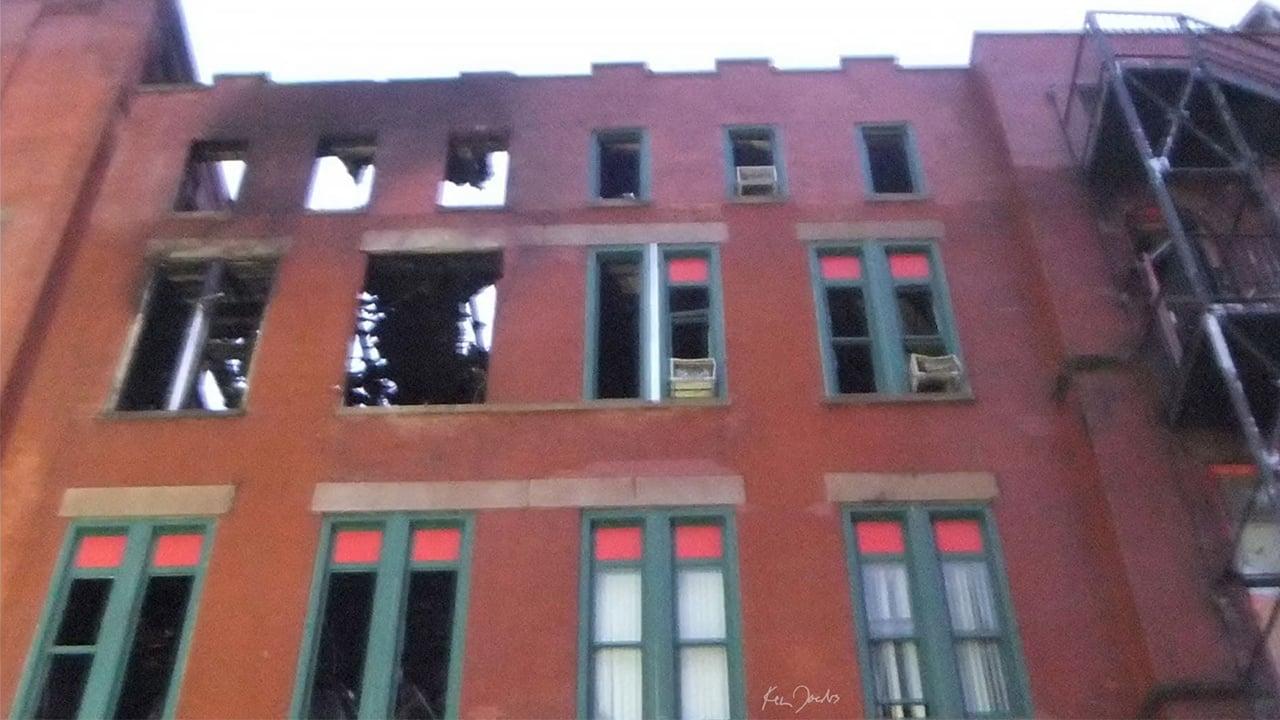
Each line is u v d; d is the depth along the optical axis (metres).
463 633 14.40
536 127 20.33
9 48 21.22
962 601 14.72
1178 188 18.19
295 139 20.36
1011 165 18.86
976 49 20.86
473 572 14.93
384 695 14.02
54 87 20.61
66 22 21.66
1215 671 13.31
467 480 15.82
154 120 20.67
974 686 14.07
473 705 13.87
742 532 15.18
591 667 14.23
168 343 18.91
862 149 19.88
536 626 14.45
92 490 15.95
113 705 14.15
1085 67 20.06
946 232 18.50
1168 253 17.52
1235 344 14.53
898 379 16.81
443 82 21.05
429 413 16.56
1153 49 19.66
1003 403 16.45
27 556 15.38
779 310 17.52
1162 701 13.20
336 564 15.22
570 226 18.73
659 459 15.93
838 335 17.89
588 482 15.72
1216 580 14.02
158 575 15.28
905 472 15.71
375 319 20.52
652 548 15.05
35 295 17.66
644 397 16.77
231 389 18.95
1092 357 16.12
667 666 14.08
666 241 18.47
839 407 16.41
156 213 19.34
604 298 18.41
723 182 19.36
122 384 17.38
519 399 16.69
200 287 18.95
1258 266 17.25
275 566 15.10
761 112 20.47
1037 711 13.70
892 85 20.80
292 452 16.22
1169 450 15.32
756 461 15.88
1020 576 14.76
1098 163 18.19
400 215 19.11
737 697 13.84
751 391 16.61
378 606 14.67
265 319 17.77
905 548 15.15
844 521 15.27
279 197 19.48
